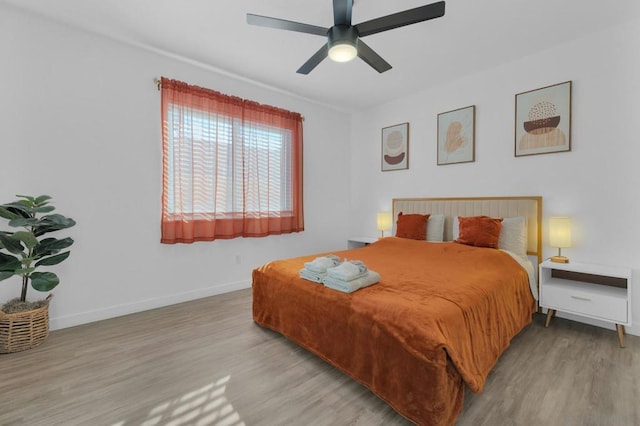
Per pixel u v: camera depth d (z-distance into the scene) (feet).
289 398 5.15
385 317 5.01
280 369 6.07
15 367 6.05
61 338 7.39
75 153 8.17
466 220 9.88
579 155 8.61
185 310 9.45
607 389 5.35
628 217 7.84
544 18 7.58
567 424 4.50
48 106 7.77
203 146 10.33
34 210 6.66
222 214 10.85
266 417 4.68
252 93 11.88
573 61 8.66
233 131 11.13
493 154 10.41
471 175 11.02
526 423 4.52
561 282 8.48
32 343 6.82
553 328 8.17
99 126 8.54
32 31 7.54
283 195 12.82
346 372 5.66
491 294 6.14
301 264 8.20
